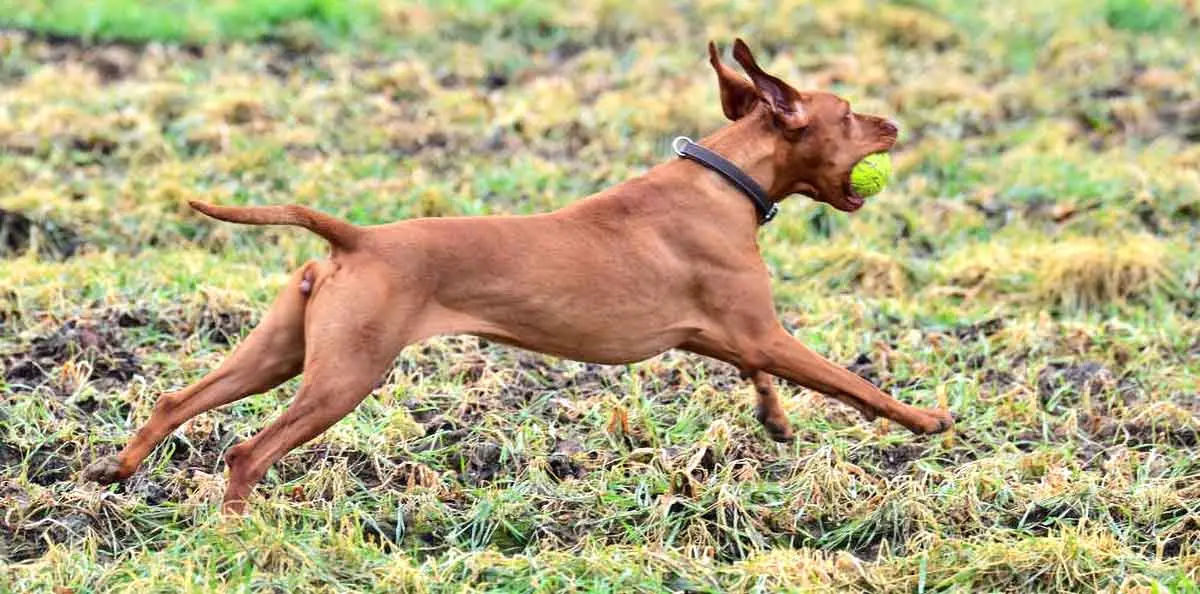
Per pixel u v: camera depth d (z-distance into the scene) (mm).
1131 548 9484
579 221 9773
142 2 23047
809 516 10016
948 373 12500
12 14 22109
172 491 10156
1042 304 14438
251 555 8969
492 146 18219
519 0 23484
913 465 10742
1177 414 11414
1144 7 24625
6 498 9812
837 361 12727
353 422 11008
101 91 19234
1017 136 19000
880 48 22781
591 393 11867
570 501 10078
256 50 21719
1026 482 10500
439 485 10250
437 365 12227
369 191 16141
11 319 12859
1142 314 13977
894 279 14703
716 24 23094
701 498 10023
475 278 9445
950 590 8969
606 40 22781
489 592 8891
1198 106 19953
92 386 11547
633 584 8953
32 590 8727
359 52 21828
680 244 9930
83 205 15414
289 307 9461
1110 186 16953
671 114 18859
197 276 13867
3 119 17703
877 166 10352
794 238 15930
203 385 9453
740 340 10008
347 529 9500
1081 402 11906
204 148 17516
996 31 23594
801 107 10242
